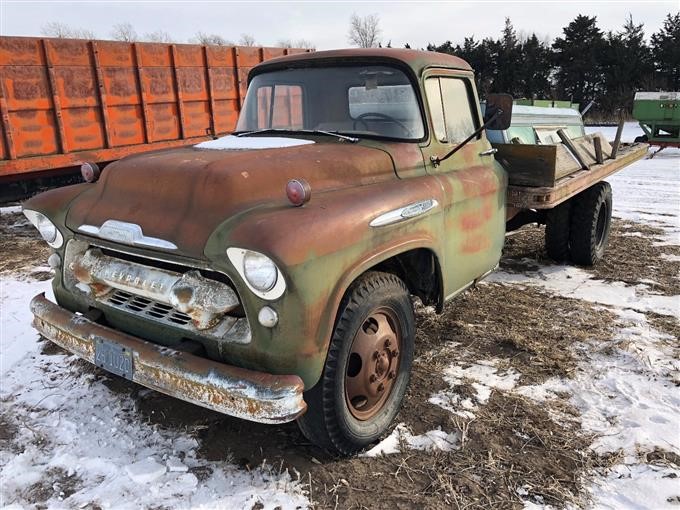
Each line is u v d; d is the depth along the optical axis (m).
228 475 2.74
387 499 2.59
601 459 2.85
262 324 2.31
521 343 4.10
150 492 2.61
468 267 3.88
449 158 3.72
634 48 33.56
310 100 3.72
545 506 2.54
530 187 4.57
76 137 7.35
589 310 4.74
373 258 2.70
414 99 3.50
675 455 2.86
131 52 7.72
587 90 33.81
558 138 6.47
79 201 3.09
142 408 3.29
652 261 6.11
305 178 2.79
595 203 5.64
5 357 3.92
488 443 2.98
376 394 2.95
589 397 3.41
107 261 2.89
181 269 2.64
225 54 9.00
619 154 6.80
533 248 6.63
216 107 9.02
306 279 2.32
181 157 2.94
